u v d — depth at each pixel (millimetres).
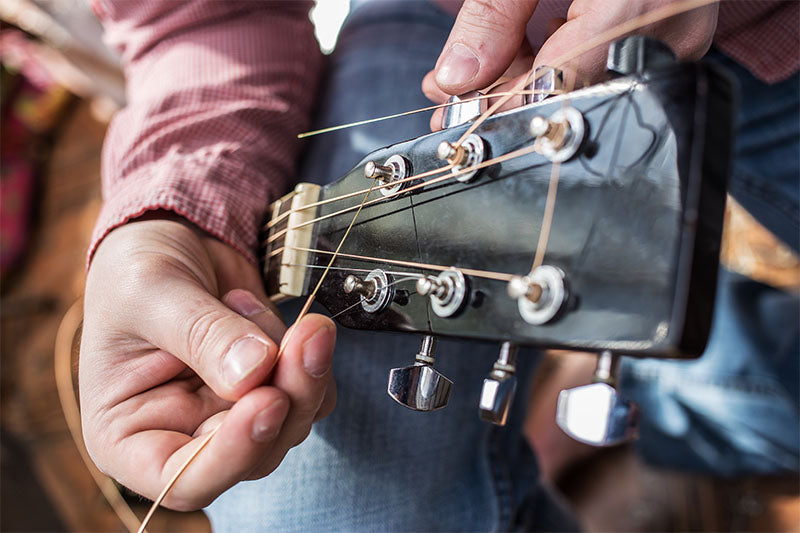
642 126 267
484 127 312
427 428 469
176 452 336
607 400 265
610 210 270
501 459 511
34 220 1120
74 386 421
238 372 314
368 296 337
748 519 840
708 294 254
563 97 288
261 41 494
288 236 391
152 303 344
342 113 523
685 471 808
